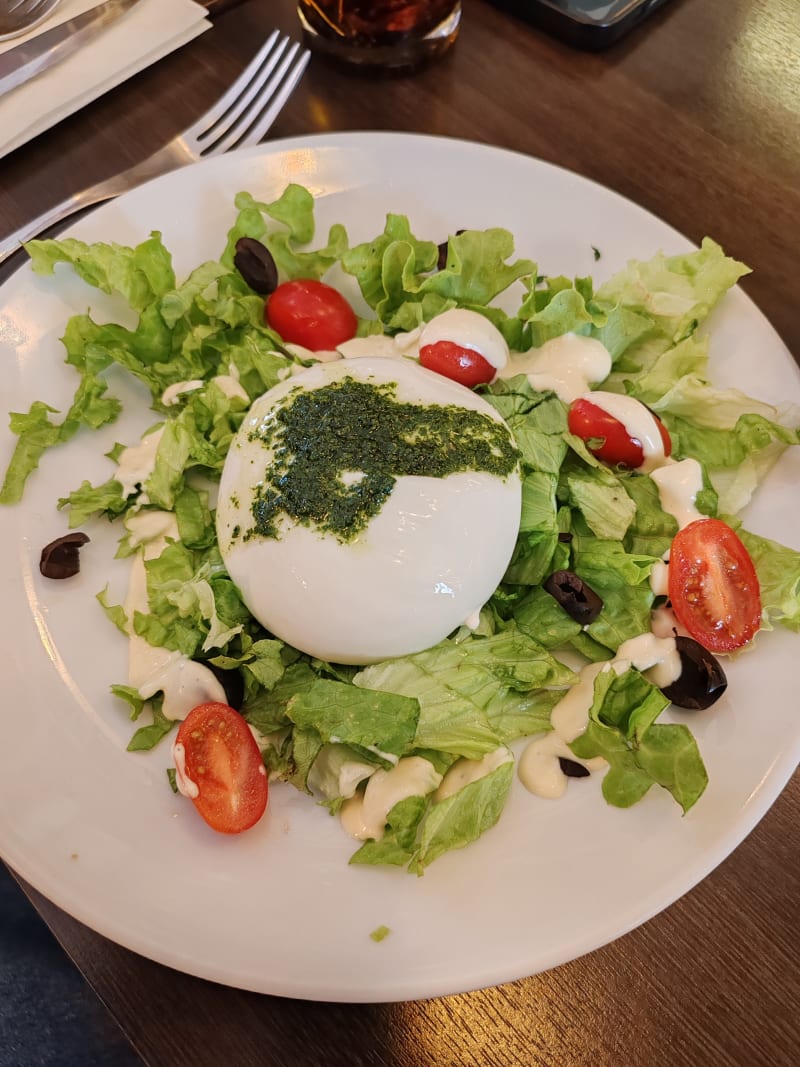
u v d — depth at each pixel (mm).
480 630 252
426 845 207
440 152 319
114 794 219
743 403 272
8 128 340
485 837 215
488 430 254
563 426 274
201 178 312
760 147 370
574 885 205
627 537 262
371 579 231
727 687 231
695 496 262
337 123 370
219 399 281
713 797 214
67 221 324
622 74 390
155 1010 210
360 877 209
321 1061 206
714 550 242
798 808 234
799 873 225
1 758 219
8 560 251
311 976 192
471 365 280
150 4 369
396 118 372
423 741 226
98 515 264
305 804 223
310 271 312
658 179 359
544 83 385
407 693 235
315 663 245
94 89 355
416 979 192
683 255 292
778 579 243
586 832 214
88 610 248
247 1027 209
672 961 215
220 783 217
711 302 285
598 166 362
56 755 222
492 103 378
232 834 214
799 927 219
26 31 355
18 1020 271
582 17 387
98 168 352
